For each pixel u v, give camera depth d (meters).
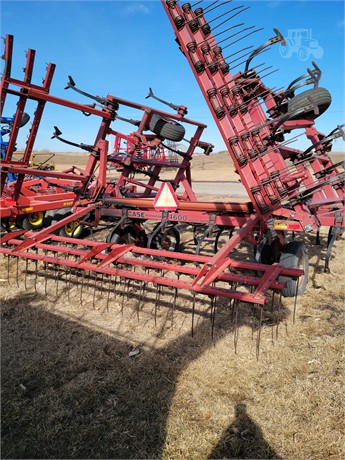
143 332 3.73
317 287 4.98
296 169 5.13
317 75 4.19
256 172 4.44
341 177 4.67
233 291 3.18
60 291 4.76
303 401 2.70
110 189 8.07
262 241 5.01
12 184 8.10
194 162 54.81
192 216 5.43
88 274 5.39
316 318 4.02
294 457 2.24
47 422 2.52
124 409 2.64
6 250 4.73
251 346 3.46
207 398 2.76
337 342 3.50
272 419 2.54
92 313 4.14
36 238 4.91
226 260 3.78
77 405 2.68
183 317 4.07
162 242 5.93
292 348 3.43
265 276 3.39
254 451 2.29
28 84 5.46
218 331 3.74
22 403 2.71
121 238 6.01
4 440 2.38
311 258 6.46
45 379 2.98
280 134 4.59
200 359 3.24
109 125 6.41
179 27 4.38
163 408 2.65
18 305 4.34
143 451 2.29
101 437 2.40
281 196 4.46
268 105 5.45
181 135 7.07
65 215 7.63
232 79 4.41
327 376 2.99
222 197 15.20
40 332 3.72
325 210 6.32
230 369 3.10
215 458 2.24
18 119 5.61
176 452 2.28
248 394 2.80
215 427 2.48
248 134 4.34
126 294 4.68
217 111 4.39
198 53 4.34
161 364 3.17
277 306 4.36
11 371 3.08
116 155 7.45
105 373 3.06
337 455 2.24
